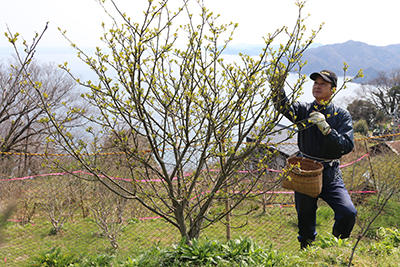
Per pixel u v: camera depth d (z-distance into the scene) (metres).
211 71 2.76
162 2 2.58
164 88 3.03
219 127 3.13
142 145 3.65
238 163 3.22
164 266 3.50
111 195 7.14
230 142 3.12
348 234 3.95
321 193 4.03
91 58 2.67
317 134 3.86
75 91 16.45
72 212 8.26
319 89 3.90
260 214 8.22
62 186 7.93
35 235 7.03
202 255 3.51
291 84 2.99
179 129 3.06
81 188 7.96
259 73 2.84
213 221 3.56
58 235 7.16
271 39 2.76
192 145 3.27
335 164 4.00
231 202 4.42
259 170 3.25
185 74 2.89
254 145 3.04
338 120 3.90
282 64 2.82
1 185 6.68
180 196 3.42
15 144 14.21
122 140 3.03
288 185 3.66
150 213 8.15
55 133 2.93
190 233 3.73
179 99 2.92
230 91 2.98
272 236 7.11
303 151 4.05
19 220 7.46
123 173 5.44
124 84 2.76
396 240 4.12
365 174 8.95
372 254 3.52
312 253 3.56
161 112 3.12
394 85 51.66
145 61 2.78
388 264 3.23
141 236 6.92
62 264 4.82
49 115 2.86
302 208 4.05
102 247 6.48
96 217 7.50
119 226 6.94
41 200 7.71
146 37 2.68
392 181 8.03
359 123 47.59
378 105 53.03
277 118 2.96
